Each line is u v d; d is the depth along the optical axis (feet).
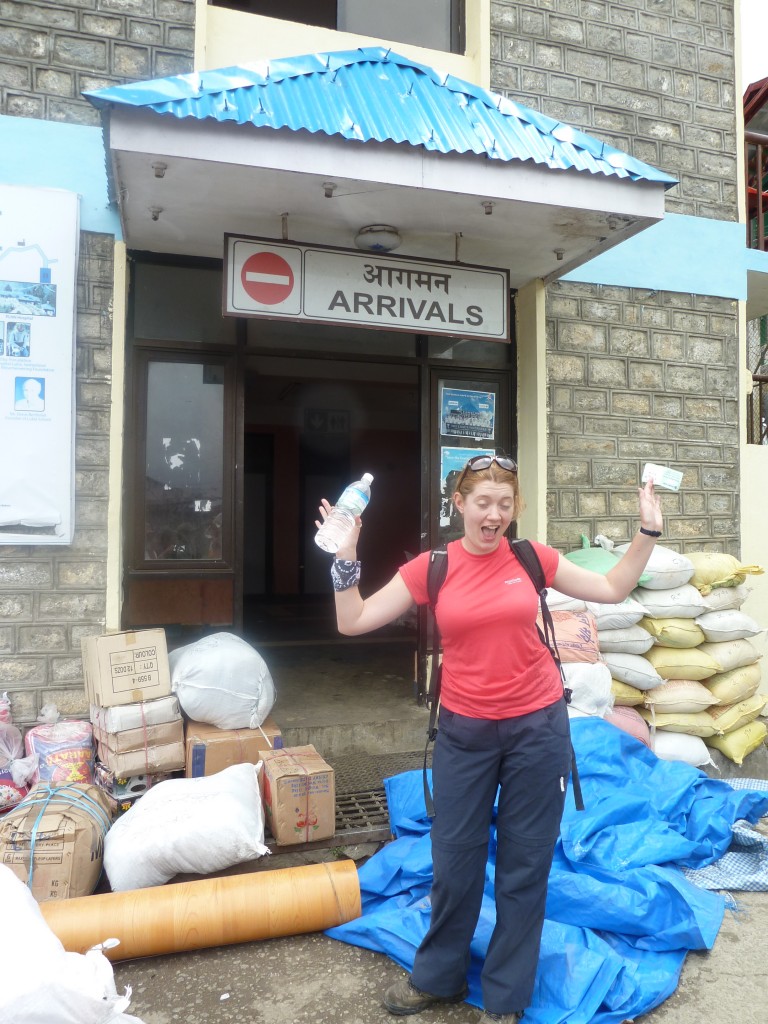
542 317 15.97
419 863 9.46
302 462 37.78
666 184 12.55
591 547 16.05
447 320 13.47
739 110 17.87
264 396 31.81
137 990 8.09
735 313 17.83
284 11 16.92
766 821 12.44
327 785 10.56
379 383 26.16
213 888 8.77
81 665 12.92
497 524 7.13
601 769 11.16
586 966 7.95
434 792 7.58
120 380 13.26
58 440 12.72
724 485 17.63
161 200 11.97
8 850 8.82
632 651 13.76
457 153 11.39
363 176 11.06
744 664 14.43
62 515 12.73
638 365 16.87
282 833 10.30
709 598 14.32
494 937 7.43
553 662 7.65
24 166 12.76
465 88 12.84
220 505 14.62
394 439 38.09
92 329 13.15
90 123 13.12
